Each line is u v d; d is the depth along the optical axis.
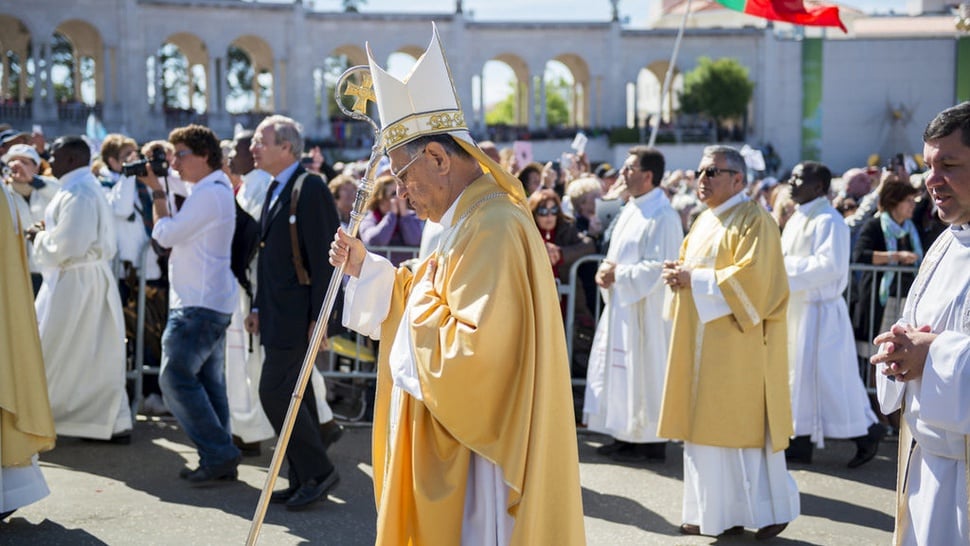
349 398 8.12
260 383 5.46
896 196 7.75
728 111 46.12
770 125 51.03
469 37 49.50
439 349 3.10
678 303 5.34
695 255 5.37
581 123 57.72
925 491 3.13
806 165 6.75
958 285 3.01
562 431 3.21
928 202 8.27
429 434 3.20
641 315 6.72
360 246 3.60
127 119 43.34
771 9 10.58
